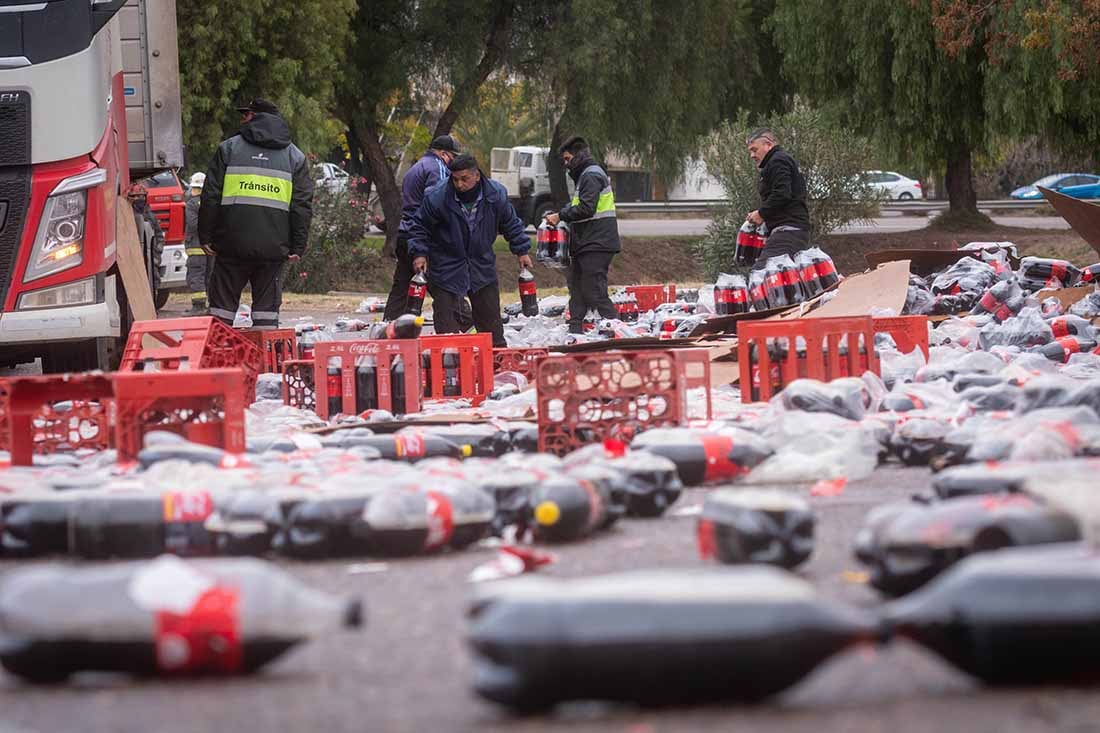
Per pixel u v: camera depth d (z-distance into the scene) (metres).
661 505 13.73
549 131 119.88
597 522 12.61
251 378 24.81
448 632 9.24
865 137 98.00
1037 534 8.61
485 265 32.50
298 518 11.83
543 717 7.04
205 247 34.19
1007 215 153.38
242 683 7.98
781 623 6.75
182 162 35.47
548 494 12.13
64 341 27.75
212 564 8.06
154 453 14.91
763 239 39.56
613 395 18.14
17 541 12.55
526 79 112.81
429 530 11.84
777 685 6.81
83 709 7.53
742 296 35.91
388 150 132.38
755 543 10.11
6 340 26.61
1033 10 86.19
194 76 87.75
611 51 103.81
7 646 7.75
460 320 32.44
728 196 90.75
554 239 41.25
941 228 117.06
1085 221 32.69
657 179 114.62
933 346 28.80
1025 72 93.69
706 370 18.94
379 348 23.55
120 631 7.66
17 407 17.00
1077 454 14.27
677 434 15.76
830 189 90.75
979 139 103.25
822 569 10.73
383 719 7.26
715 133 92.62
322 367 23.67
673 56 108.25
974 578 7.00
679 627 6.69
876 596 9.49
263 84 91.62
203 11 88.12
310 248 90.94
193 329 23.39
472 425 18.98
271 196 33.72
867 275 31.83
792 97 128.88
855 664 7.96
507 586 7.11
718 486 15.76
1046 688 7.12
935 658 7.16
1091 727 6.57
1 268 26.61
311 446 17.58
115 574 7.83
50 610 7.68
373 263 100.12
